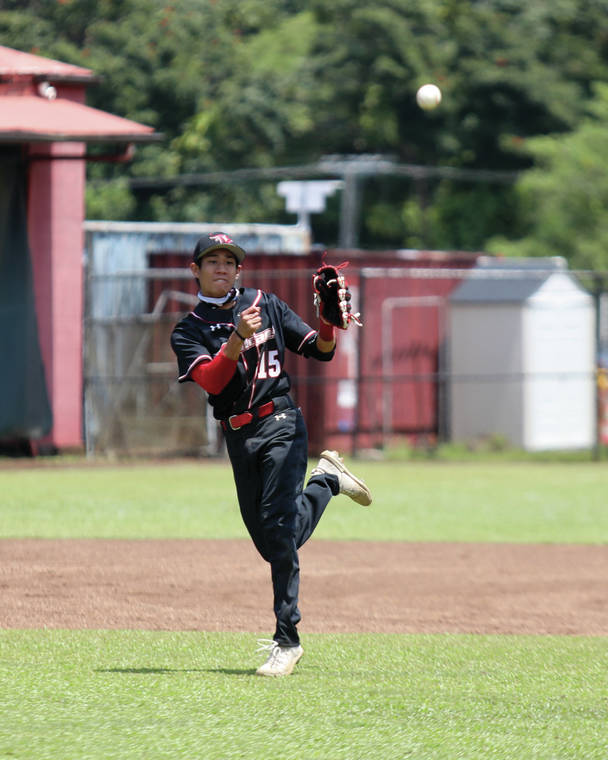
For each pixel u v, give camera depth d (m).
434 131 148.12
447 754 16.44
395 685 20.69
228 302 21.83
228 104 132.00
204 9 131.00
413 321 80.31
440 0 147.12
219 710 18.66
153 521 43.62
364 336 77.69
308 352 22.11
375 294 78.50
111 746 16.61
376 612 28.52
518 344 78.50
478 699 19.67
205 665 22.27
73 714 18.34
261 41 145.62
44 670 21.47
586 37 157.50
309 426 74.44
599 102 147.50
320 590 31.30
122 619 26.94
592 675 21.70
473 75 145.88
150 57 123.25
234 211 134.00
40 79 64.50
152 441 70.50
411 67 145.12
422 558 36.78
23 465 64.69
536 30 150.50
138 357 70.88
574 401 79.94
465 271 75.38
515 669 22.20
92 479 58.31
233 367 20.61
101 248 74.94
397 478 61.75
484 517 46.84
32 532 40.31
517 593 31.23
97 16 122.75
